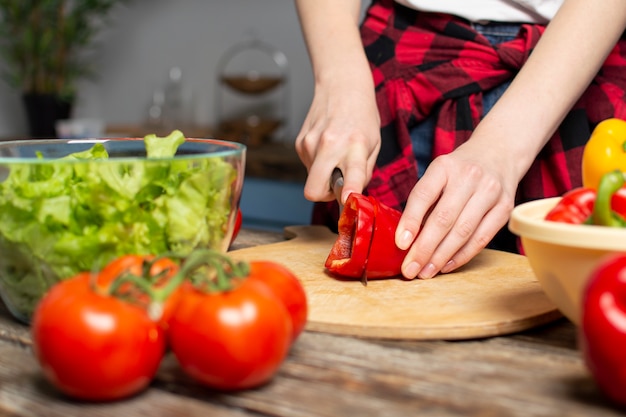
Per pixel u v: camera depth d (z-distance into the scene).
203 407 0.75
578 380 0.78
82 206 0.86
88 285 0.75
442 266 1.01
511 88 1.09
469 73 1.26
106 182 0.85
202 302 0.74
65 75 3.04
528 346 0.85
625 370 0.71
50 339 0.73
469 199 1.01
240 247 1.18
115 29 3.37
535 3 1.26
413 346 0.85
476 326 0.86
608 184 0.79
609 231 0.77
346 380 0.78
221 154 0.89
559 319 0.91
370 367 0.80
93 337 0.72
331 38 1.22
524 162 1.06
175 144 0.98
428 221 1.00
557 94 1.07
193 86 3.20
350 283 1.00
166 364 0.80
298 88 2.95
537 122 1.07
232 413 0.74
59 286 0.75
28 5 2.95
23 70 3.00
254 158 2.34
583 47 1.09
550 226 0.79
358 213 0.99
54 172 0.88
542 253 0.82
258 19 3.00
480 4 1.27
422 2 1.28
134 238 0.86
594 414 0.73
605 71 1.25
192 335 0.73
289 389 0.77
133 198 0.85
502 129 1.06
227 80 2.83
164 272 0.76
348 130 1.12
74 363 0.73
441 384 0.77
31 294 0.88
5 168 0.87
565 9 1.11
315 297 0.95
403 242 0.99
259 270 0.80
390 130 1.30
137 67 3.34
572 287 0.81
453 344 0.86
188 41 3.19
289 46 2.95
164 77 3.28
